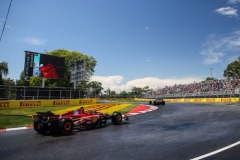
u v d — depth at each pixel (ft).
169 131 35.42
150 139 29.63
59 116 35.70
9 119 49.55
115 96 233.55
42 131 35.24
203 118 50.98
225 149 23.85
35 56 101.96
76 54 175.83
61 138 31.55
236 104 100.78
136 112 67.97
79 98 98.27
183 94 184.14
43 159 21.50
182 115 58.75
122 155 22.33
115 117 43.21
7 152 24.23
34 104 78.79
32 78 165.58
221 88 152.46
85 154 22.97
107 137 31.60
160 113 65.05
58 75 108.17
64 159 21.40
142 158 21.21
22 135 34.06
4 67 164.96
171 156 21.66
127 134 33.53
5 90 76.48
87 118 38.60
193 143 26.81
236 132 33.12
